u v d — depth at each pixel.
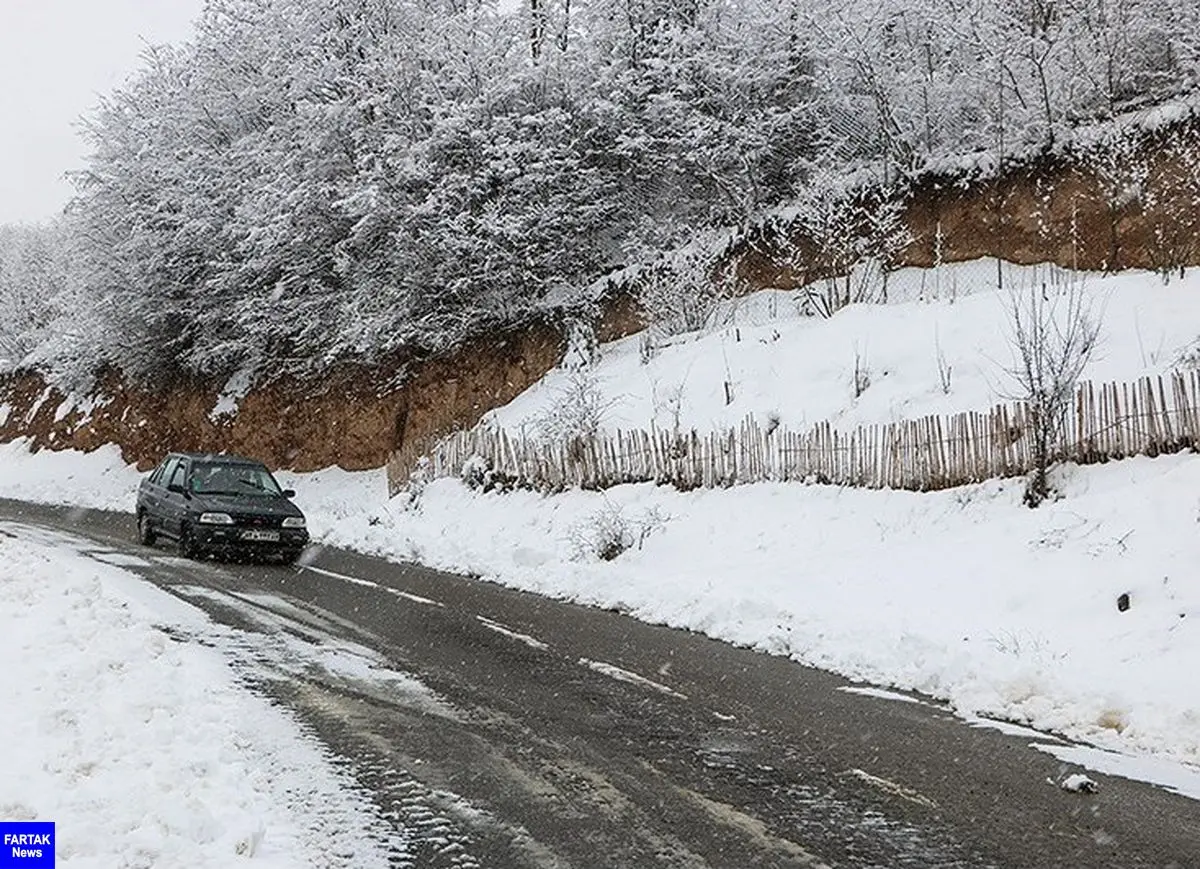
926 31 20.42
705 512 15.70
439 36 26.08
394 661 9.47
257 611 11.77
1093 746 7.20
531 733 7.29
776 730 7.47
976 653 9.18
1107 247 17.33
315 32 28.11
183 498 16.81
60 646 8.80
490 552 16.25
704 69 23.47
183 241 30.48
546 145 24.88
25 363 49.00
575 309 24.62
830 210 19.94
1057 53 18.58
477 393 26.14
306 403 30.33
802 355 18.06
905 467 13.89
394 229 26.05
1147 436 11.88
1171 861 5.20
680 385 19.17
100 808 5.39
